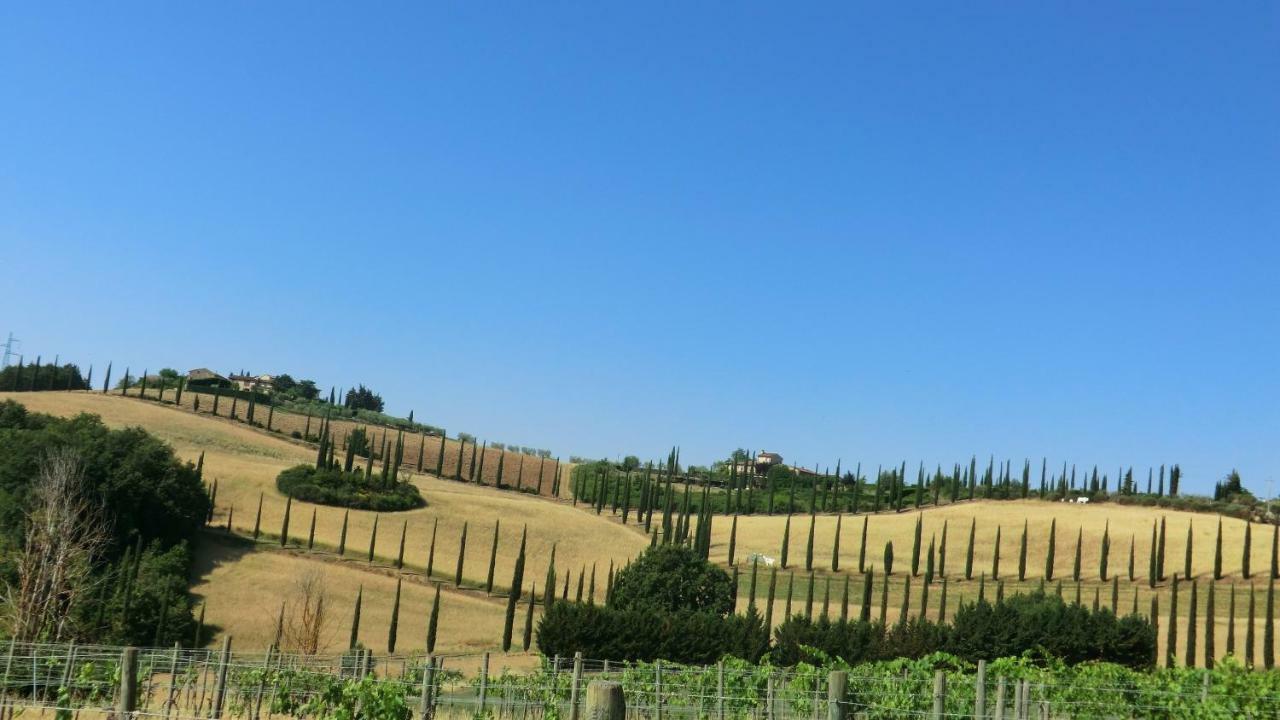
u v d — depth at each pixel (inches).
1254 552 4473.4
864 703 1002.1
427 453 7052.2
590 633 2736.2
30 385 6712.6
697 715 1154.7
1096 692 1022.4
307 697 1079.0
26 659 1228.5
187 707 1127.0
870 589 3742.6
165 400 6579.7
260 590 3656.5
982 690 805.2
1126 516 5216.5
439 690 1147.3
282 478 4987.7
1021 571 4635.8
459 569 4234.7
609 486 6924.2
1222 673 1005.2
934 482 6673.2
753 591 3245.6
